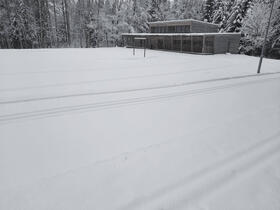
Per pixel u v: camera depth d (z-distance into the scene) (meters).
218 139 4.18
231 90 8.24
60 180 2.91
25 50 23.66
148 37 31.67
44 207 2.44
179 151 3.72
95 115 5.49
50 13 42.28
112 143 3.98
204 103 6.57
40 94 7.34
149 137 4.25
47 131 4.49
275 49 26.83
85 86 8.59
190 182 2.92
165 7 47.72
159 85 8.97
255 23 26.33
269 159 3.53
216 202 2.58
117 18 41.66
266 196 2.70
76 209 2.42
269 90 8.30
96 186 2.80
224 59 19.23
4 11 30.41
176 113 5.65
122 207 2.47
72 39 47.69
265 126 4.83
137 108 6.07
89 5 41.81
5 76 10.06
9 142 3.98
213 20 37.75
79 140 4.09
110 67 13.55
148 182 2.91
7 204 2.47
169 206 2.50
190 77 10.80
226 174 3.12
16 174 3.03
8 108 5.90
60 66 13.38
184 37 25.95
